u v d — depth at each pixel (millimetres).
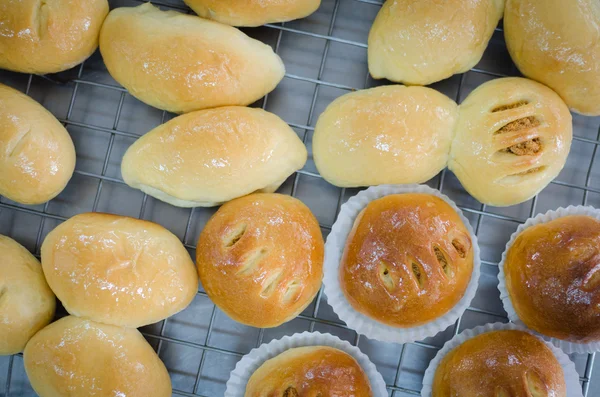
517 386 358
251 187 384
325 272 386
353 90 413
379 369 406
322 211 411
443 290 362
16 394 404
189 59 376
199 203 393
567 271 365
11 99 382
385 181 385
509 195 379
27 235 409
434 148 381
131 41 380
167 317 387
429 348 408
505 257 395
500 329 391
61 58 388
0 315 372
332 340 390
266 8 388
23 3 375
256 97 396
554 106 375
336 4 417
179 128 376
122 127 414
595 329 364
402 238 363
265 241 372
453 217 374
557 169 378
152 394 377
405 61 383
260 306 371
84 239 373
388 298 363
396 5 381
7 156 375
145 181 383
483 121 376
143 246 376
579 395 382
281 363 374
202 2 388
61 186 392
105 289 369
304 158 394
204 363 408
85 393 367
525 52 383
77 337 373
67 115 413
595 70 372
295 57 417
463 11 376
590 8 375
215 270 374
